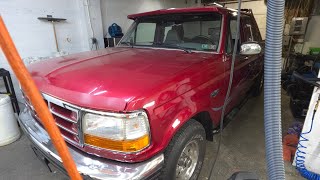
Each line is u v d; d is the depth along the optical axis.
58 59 1.96
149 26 2.62
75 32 5.10
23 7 4.05
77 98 1.24
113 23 5.89
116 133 1.17
